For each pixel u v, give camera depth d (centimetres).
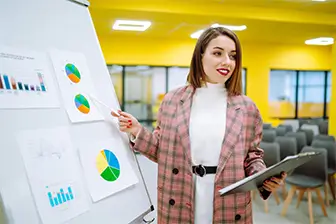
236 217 124
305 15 480
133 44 688
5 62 83
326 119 784
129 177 116
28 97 87
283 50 766
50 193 84
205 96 133
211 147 123
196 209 123
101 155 107
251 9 455
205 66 130
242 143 124
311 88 815
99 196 100
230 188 99
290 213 343
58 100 96
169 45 708
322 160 326
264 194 125
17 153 79
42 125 88
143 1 416
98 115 112
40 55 95
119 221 105
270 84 775
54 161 88
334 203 375
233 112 127
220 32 128
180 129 125
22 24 92
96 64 121
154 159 136
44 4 102
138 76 721
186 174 123
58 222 84
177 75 736
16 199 76
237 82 133
